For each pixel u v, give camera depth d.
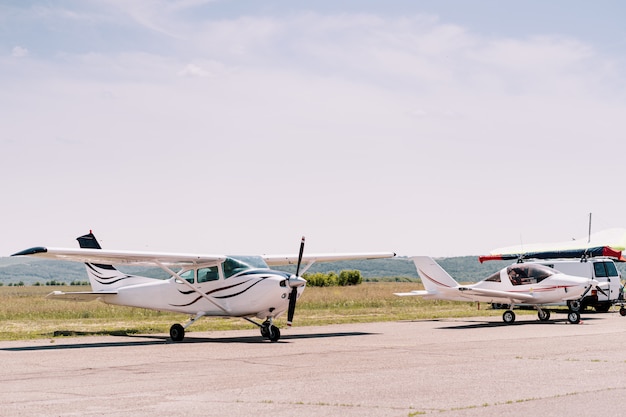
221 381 10.19
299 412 7.79
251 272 17.66
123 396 8.96
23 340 17.91
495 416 7.49
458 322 24.00
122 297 20.08
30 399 8.80
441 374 10.71
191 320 17.92
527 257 31.34
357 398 8.64
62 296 19.88
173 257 17.34
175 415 7.69
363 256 20.95
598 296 27.66
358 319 24.86
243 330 21.05
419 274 26.08
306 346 15.57
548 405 8.09
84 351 14.91
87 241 21.05
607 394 8.80
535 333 18.56
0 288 123.44
